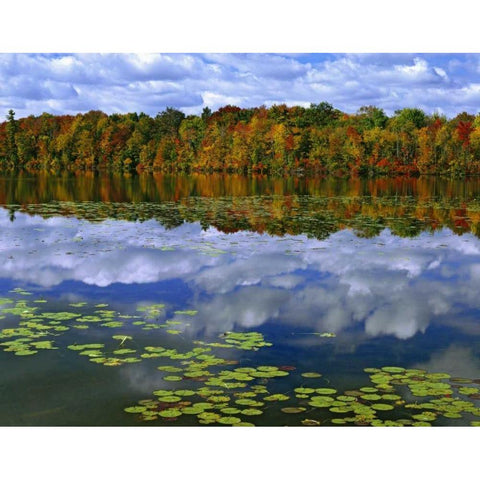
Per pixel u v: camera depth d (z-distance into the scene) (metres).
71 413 4.52
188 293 8.26
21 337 6.23
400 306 7.77
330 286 8.79
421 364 5.67
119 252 11.12
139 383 5.05
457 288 8.72
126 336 6.33
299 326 6.88
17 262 10.05
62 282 8.73
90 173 61.72
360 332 6.67
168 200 24.53
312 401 4.68
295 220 16.89
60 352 5.79
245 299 7.99
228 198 26.16
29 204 21.47
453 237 13.66
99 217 17.08
